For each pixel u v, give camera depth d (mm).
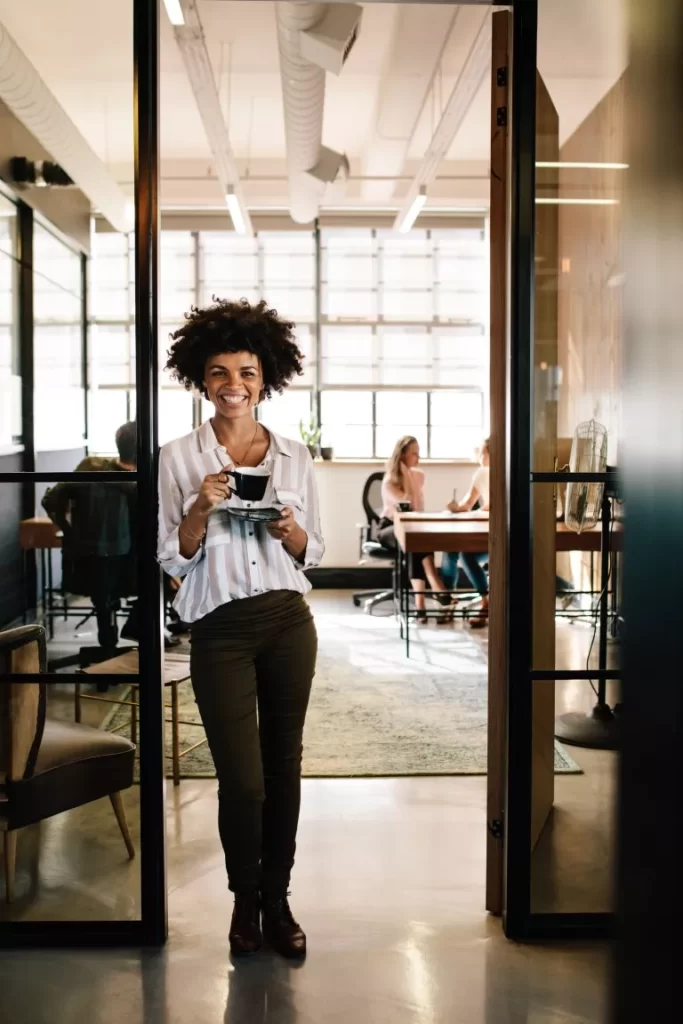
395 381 9984
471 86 5543
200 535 2443
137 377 2629
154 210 2627
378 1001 2342
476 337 9977
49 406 2631
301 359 2729
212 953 2592
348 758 4238
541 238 2672
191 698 5219
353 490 9320
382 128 6891
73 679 2666
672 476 545
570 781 2707
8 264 2621
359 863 3178
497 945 2639
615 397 2727
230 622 2473
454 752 4320
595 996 2369
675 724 538
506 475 2725
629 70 601
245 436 2654
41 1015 2287
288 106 5816
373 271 9938
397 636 6977
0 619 2664
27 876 2670
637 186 586
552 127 2641
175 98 7254
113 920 2656
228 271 9914
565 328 2678
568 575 2689
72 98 2652
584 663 2691
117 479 2639
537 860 2705
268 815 2604
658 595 558
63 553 2652
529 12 2619
